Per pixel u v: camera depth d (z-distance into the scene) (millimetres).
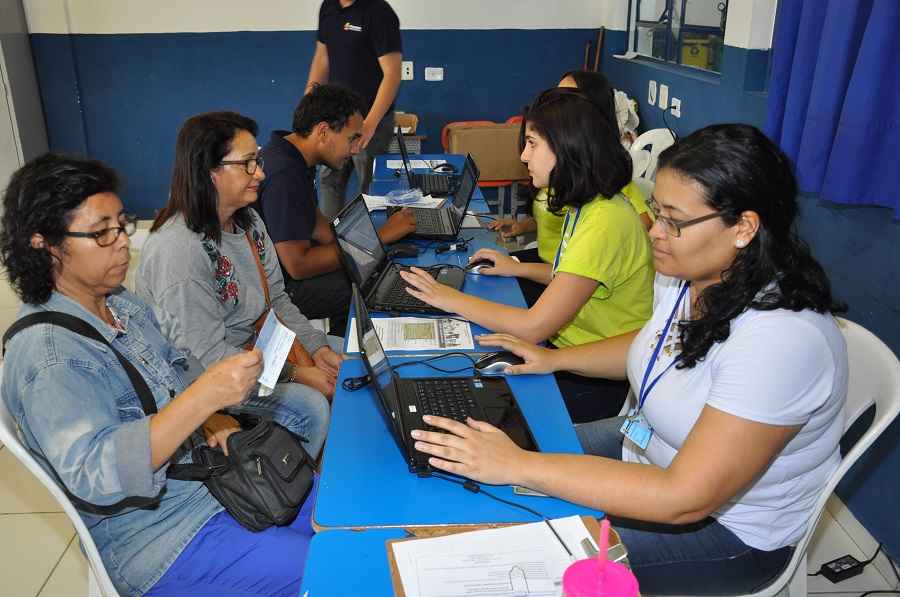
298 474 1497
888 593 2064
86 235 1321
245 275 2172
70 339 1328
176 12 5336
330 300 2961
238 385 1339
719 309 1244
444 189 3533
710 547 1398
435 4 5410
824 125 2234
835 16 2158
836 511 2373
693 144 1213
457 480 1318
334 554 1127
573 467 1250
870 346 1472
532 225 3223
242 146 1958
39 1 5188
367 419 1526
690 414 1331
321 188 3975
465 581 1055
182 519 1469
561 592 1027
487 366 1729
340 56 4047
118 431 1292
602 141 1880
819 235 2500
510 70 5605
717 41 3957
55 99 5426
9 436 1252
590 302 2027
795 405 1174
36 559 2205
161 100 5539
